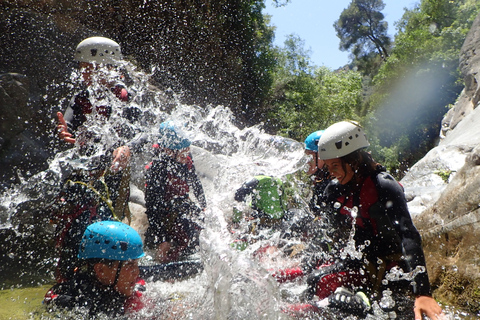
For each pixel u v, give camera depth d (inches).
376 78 1471.5
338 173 103.8
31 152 228.5
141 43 505.0
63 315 96.5
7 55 286.2
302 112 800.9
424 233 124.8
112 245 96.3
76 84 288.0
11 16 298.7
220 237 106.3
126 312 96.7
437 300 110.8
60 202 132.9
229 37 686.5
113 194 138.3
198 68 591.5
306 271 125.3
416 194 173.6
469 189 113.2
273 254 135.9
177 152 163.3
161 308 100.3
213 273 100.7
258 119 754.2
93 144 146.3
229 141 253.0
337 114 895.1
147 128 163.3
